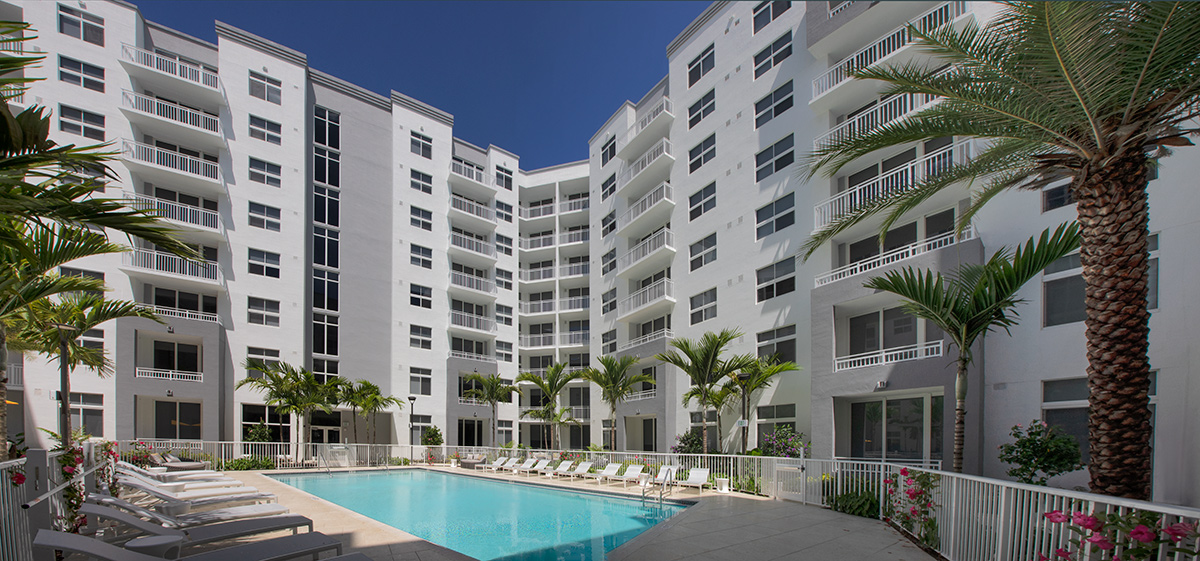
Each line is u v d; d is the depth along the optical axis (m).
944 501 7.49
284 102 29.70
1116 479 6.11
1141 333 6.22
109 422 21.92
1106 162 6.41
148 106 25.59
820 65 18.94
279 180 28.92
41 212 4.12
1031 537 5.49
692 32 25.72
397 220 33.38
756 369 17.05
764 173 20.98
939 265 13.00
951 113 7.26
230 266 26.70
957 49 6.96
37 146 3.95
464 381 33.81
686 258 24.73
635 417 27.89
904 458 14.13
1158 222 9.53
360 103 33.22
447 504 14.45
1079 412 10.52
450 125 36.81
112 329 22.42
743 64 22.53
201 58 27.86
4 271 6.78
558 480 18.70
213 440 23.83
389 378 31.41
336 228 31.05
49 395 20.98
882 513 9.96
